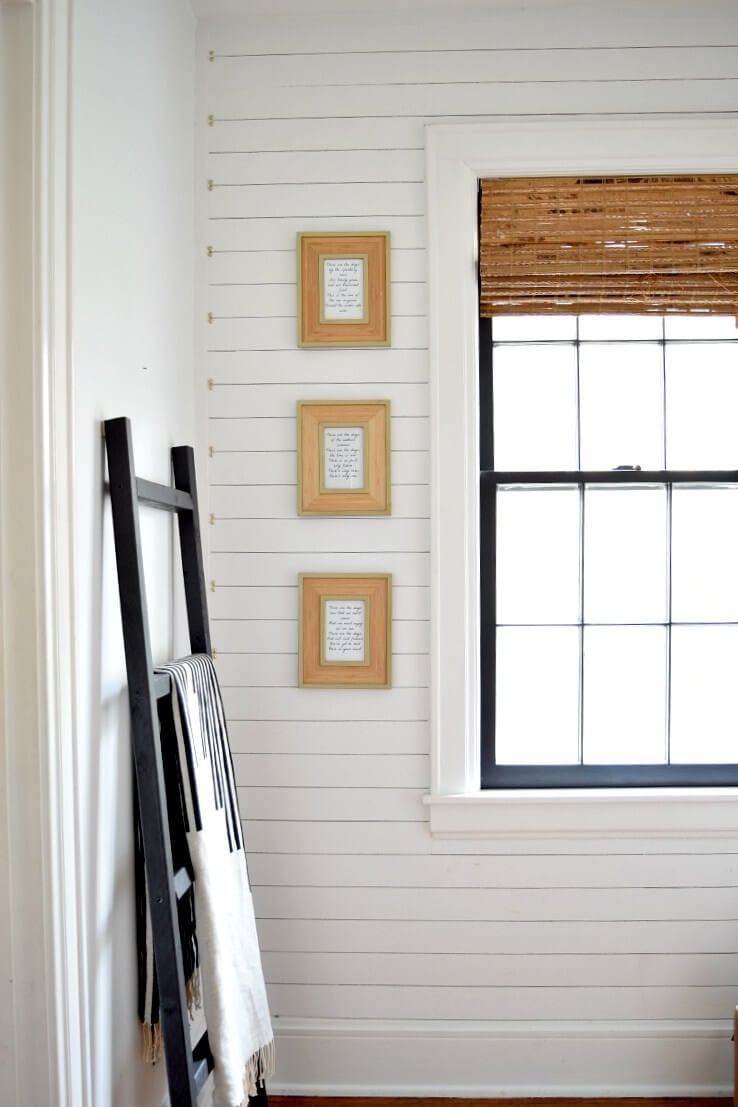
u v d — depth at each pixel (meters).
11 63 1.38
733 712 2.41
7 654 1.38
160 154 2.03
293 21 2.33
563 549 2.42
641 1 2.29
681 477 2.38
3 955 1.38
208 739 1.90
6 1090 1.39
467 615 2.33
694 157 2.30
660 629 2.42
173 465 2.12
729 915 2.34
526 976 2.34
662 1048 2.34
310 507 2.32
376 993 2.35
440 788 2.32
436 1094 2.33
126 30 1.78
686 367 2.42
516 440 2.42
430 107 2.33
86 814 1.53
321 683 2.33
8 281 1.38
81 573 1.53
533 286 2.31
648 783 2.39
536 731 2.42
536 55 2.32
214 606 2.35
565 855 2.34
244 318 2.34
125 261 1.77
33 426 1.38
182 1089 1.59
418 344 2.33
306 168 2.33
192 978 1.88
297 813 2.35
